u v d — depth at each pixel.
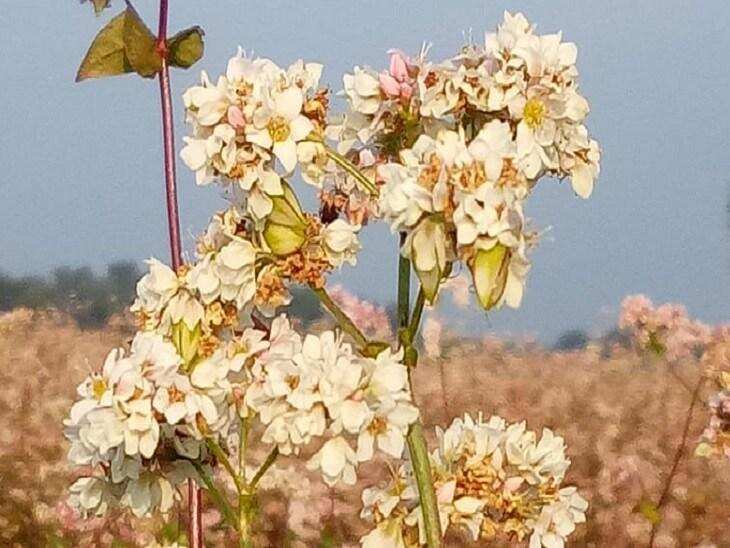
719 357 0.59
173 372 0.21
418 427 0.21
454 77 0.22
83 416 0.21
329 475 0.20
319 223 0.22
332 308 0.22
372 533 0.22
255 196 0.21
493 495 0.22
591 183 0.22
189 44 0.27
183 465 0.22
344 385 0.21
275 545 0.58
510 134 0.21
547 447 0.23
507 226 0.20
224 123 0.21
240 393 0.22
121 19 0.27
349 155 0.22
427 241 0.20
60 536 0.56
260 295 0.22
